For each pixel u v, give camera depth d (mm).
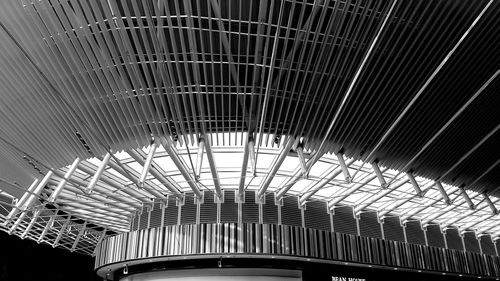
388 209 21141
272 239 17656
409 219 22922
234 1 8750
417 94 10555
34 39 8906
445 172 15883
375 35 9102
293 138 12859
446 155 14672
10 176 15156
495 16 8703
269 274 19531
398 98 11047
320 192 20141
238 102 11844
